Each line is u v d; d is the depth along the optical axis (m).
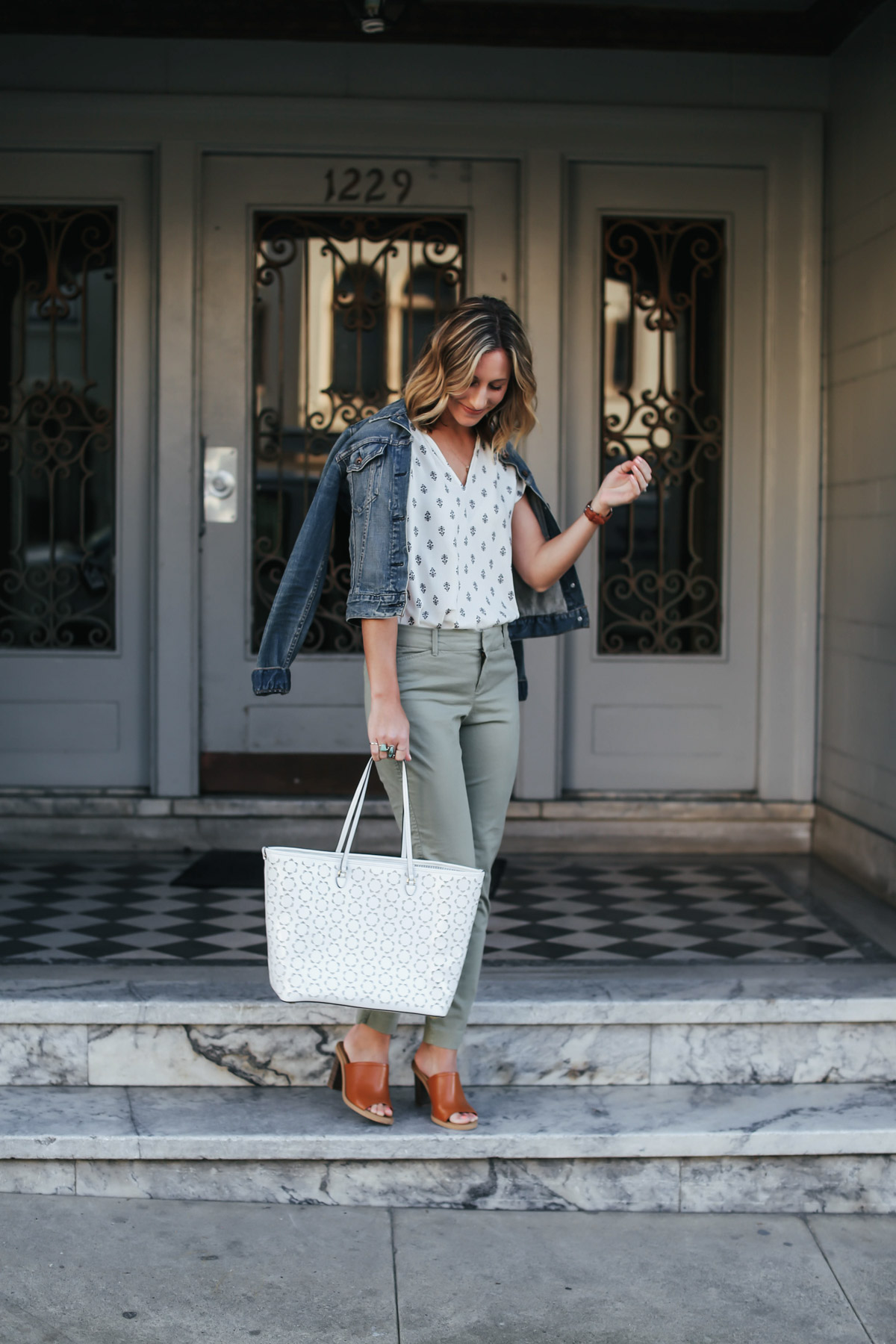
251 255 4.48
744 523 4.63
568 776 4.64
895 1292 2.43
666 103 4.46
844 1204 2.75
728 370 4.59
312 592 2.57
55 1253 2.47
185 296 4.39
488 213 4.50
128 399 4.47
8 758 4.54
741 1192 2.73
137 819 4.51
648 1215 2.71
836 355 4.45
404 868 2.38
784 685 4.62
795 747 4.63
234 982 3.04
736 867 4.40
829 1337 2.29
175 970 3.15
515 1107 2.81
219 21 4.32
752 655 4.66
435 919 2.39
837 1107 2.83
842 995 2.97
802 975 3.15
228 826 4.52
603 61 4.44
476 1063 2.93
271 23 4.33
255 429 4.56
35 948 3.36
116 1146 2.64
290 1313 2.31
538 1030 2.93
